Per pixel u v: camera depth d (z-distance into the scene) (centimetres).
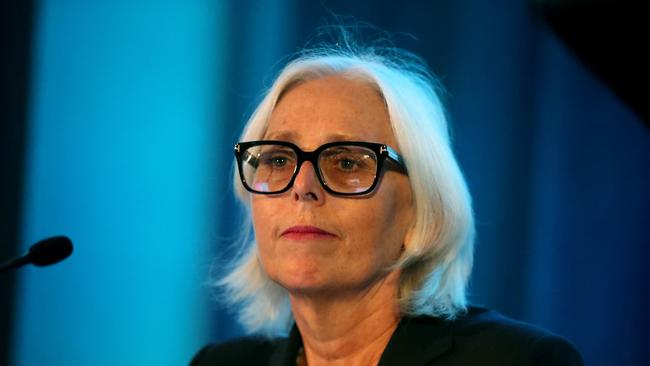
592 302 1017
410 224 471
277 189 457
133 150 1125
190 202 1120
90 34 1123
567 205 1030
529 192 1045
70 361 1100
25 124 1098
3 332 1080
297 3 1093
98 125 1123
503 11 1053
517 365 439
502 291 1044
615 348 1005
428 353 459
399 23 1070
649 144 998
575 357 450
